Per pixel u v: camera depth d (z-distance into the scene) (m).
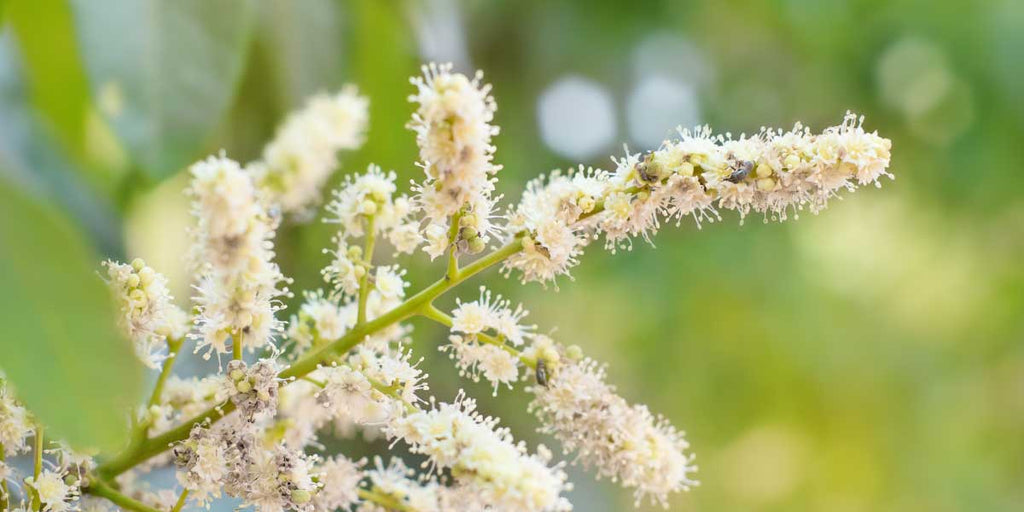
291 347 0.44
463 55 0.53
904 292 0.98
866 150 0.40
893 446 0.99
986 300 1.01
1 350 0.34
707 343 0.88
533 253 0.40
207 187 0.38
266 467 0.40
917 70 0.86
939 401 1.01
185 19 0.43
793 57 0.86
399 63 0.54
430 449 0.39
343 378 0.40
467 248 0.40
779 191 0.40
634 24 0.79
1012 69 0.82
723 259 0.85
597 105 0.83
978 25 0.83
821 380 0.93
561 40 0.78
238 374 0.40
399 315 0.41
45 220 0.34
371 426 0.43
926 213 0.95
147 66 0.43
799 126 0.40
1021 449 1.08
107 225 0.50
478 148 0.39
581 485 0.76
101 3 0.43
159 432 0.41
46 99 0.49
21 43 0.48
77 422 0.35
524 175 0.81
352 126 0.43
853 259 0.96
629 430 0.41
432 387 0.68
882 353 0.97
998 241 0.95
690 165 0.40
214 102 0.43
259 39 0.51
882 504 0.99
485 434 0.39
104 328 0.34
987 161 0.88
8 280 0.34
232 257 0.38
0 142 0.45
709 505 0.91
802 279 0.89
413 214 0.42
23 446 0.40
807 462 0.96
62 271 0.34
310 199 0.44
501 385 0.72
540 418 0.41
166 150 0.43
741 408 0.90
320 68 0.51
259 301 0.40
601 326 0.86
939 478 1.02
